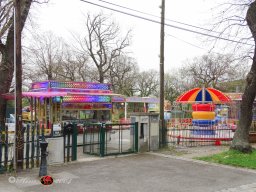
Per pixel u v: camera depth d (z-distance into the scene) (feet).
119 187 28.86
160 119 52.24
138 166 37.70
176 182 30.81
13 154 34.30
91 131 45.47
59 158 38.60
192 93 68.28
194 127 63.72
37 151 36.04
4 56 50.83
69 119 78.07
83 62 168.45
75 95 77.10
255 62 45.01
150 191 27.81
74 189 28.04
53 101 76.69
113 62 176.04
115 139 56.54
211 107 65.41
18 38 34.78
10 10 48.55
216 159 41.52
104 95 85.40
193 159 42.37
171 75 245.24
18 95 34.58
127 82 203.10
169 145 54.70
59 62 167.12
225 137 59.26
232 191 28.07
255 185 30.12
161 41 54.65
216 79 197.77
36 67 161.79
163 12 55.16
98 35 159.84
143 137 48.19
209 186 29.58
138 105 149.18
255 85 44.91
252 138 63.00
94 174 33.47
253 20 44.78
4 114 51.29
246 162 39.29
